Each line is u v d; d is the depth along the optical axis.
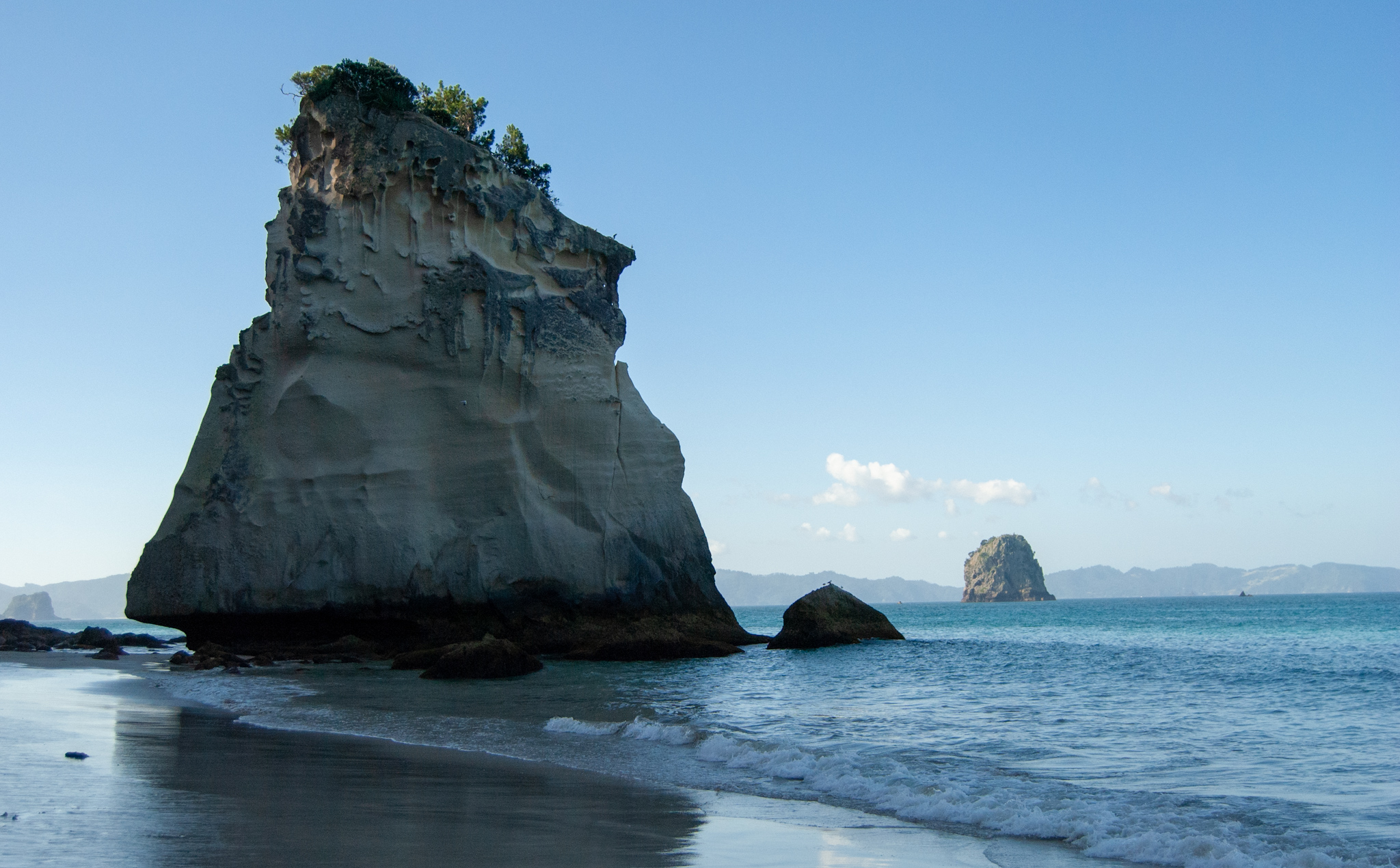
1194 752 14.75
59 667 32.62
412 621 35.06
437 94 45.69
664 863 8.24
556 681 26.33
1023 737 16.20
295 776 11.98
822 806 11.00
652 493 39.31
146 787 10.74
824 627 39.50
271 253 37.44
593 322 39.12
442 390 36.44
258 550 34.94
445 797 10.88
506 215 38.19
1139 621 92.12
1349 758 14.15
